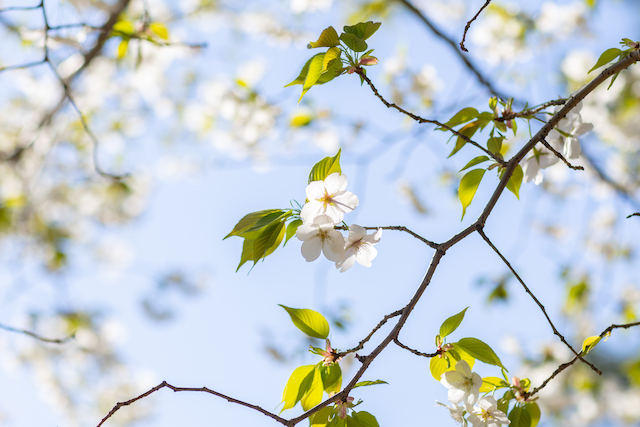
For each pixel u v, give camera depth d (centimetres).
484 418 148
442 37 346
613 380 436
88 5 344
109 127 581
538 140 150
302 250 133
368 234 138
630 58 136
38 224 600
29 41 334
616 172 447
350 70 135
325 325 137
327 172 139
